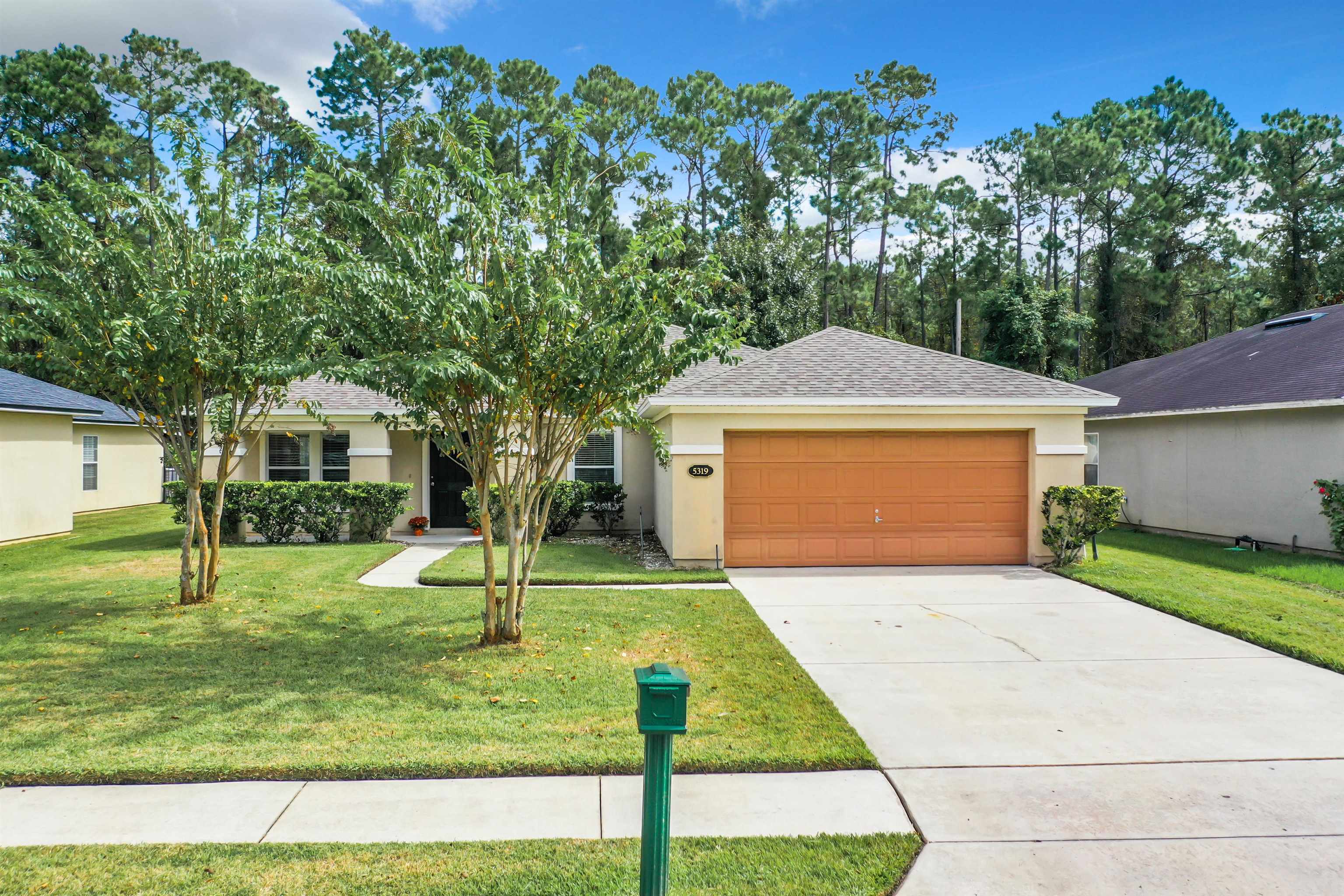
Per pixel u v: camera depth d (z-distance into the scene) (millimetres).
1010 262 41875
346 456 15875
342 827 3801
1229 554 12781
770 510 11422
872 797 4191
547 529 14945
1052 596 9422
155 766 4363
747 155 39156
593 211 22188
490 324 6035
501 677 6059
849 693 5906
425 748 4672
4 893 3193
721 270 6641
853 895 3277
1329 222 34906
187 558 8570
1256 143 36906
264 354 7922
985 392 11320
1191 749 4844
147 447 23266
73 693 5633
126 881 3297
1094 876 3439
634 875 3371
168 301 7102
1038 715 5434
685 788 4277
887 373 11867
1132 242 35812
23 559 12125
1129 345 36688
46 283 7504
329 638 7188
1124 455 17359
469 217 6207
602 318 6340
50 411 14742
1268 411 13430
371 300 5973
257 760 4461
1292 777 4449
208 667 6289
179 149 7738
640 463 15727
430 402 6258
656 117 36969
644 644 7074
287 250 7605
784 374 11734
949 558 11523
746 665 6480
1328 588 9797
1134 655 6918
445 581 9945
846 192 38062
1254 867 3514
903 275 44375
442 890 3256
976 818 3961
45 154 7352
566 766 4441
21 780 4250
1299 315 17734
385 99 31688
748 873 3422
